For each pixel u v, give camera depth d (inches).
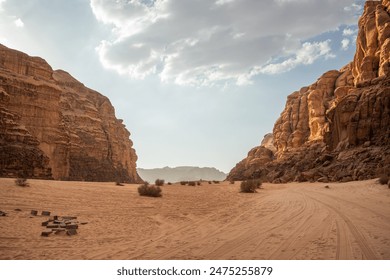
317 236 362.3
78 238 383.6
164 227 471.8
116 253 320.8
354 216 489.1
